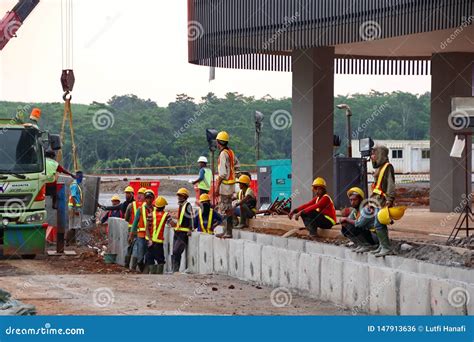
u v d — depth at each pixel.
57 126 112.38
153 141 108.88
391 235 25.98
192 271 29.39
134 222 30.20
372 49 37.50
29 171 30.52
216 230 30.17
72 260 32.62
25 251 30.52
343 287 20.23
